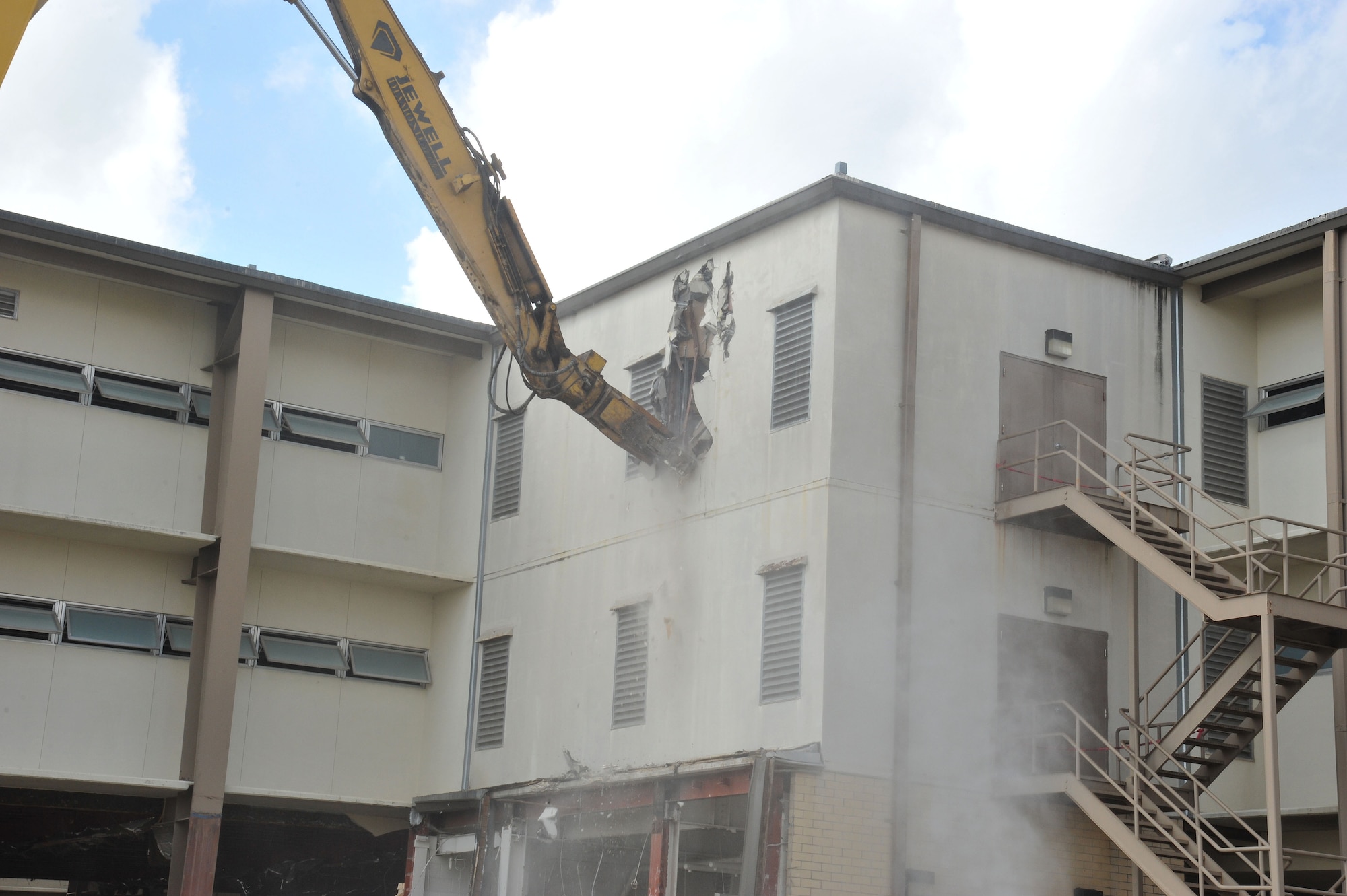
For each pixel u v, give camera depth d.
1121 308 20.36
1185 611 19.78
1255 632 16.33
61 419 22.19
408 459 25.12
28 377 22.00
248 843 24.41
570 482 22.38
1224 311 21.38
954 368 18.70
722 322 19.84
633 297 21.78
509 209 18.61
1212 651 17.56
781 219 19.17
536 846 21.66
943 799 17.31
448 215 18.34
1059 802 18.00
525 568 23.00
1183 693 19.48
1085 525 18.83
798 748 17.00
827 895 16.30
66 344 22.39
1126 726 18.78
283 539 23.61
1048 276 19.81
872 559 17.58
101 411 22.48
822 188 18.33
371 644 24.47
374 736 24.12
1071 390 19.62
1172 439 20.41
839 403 17.72
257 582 23.62
